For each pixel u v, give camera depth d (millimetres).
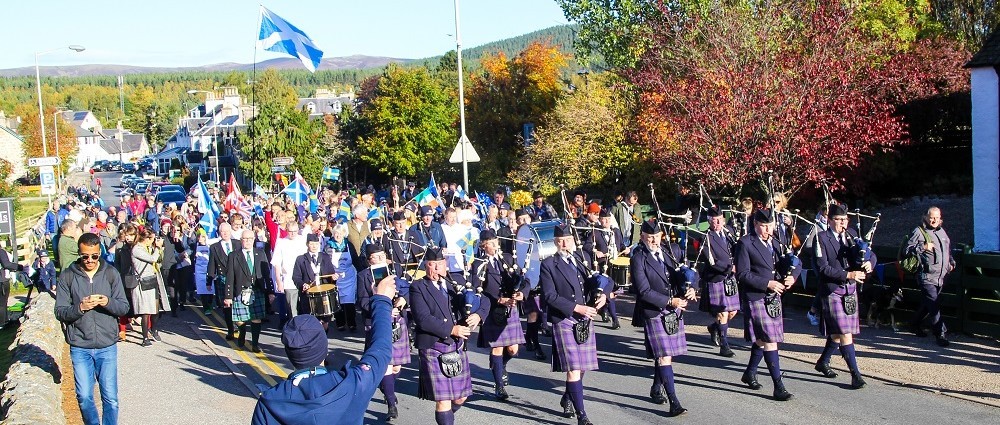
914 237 10625
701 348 11203
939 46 24500
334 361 11414
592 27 26891
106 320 7957
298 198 22688
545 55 41062
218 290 15164
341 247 13234
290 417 4020
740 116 17469
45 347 10703
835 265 9008
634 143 24031
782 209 12773
